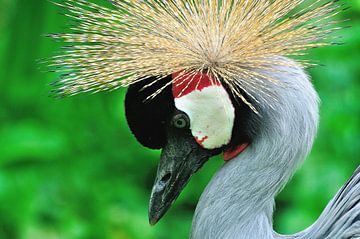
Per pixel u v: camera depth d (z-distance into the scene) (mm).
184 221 11055
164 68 6332
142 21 6480
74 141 10719
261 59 6320
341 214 6570
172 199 6574
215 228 6531
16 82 10094
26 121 10555
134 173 11188
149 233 10453
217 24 6367
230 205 6504
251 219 6496
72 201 10383
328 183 9797
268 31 6348
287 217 9898
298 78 6352
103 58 6430
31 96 10375
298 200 9945
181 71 6359
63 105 10648
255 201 6480
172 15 6461
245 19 6363
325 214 6660
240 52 6328
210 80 6336
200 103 6363
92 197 10469
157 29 6453
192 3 6445
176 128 6461
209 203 6562
